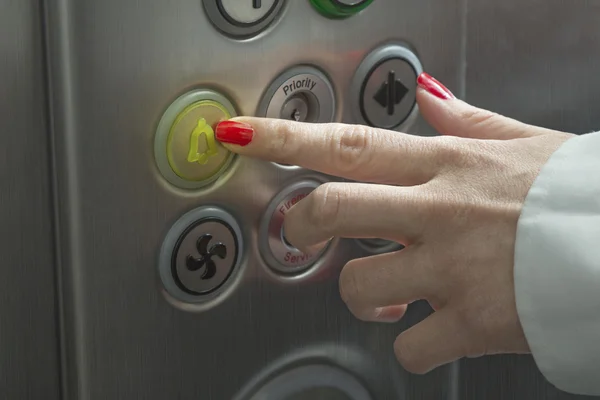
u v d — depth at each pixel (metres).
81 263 0.38
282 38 0.44
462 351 0.43
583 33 0.65
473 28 0.58
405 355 0.45
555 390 0.69
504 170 0.43
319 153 0.43
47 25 0.35
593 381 0.43
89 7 0.36
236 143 0.42
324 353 0.51
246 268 0.46
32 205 0.37
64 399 0.40
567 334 0.41
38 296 0.38
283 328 0.48
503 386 0.65
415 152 0.44
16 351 0.38
